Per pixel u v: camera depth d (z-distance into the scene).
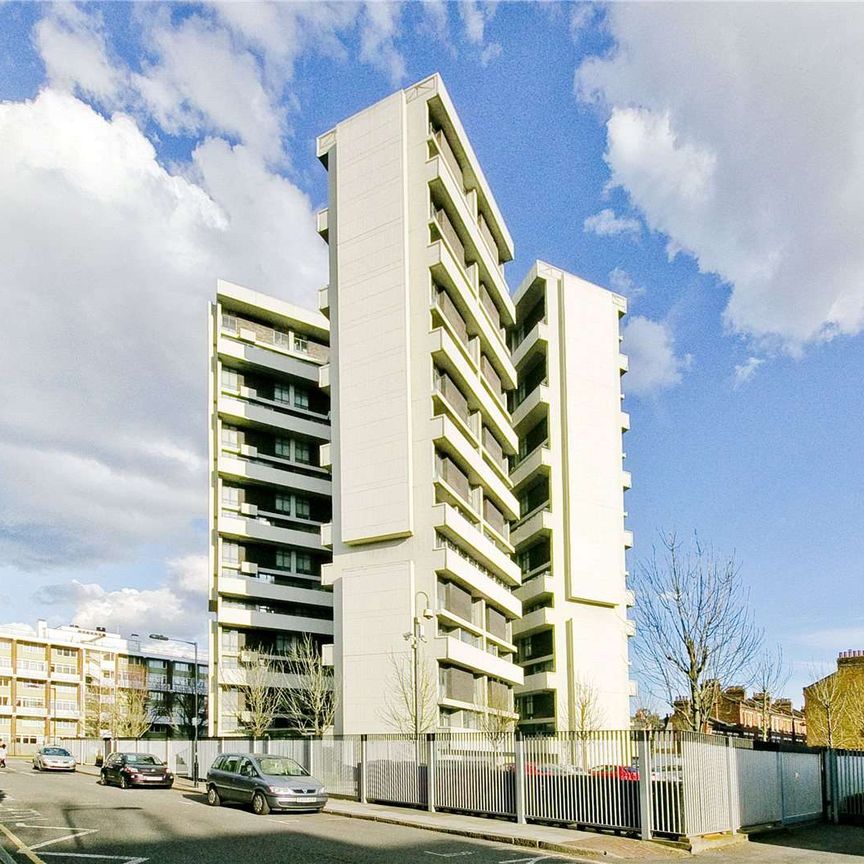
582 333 72.88
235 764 25.27
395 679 50.38
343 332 57.59
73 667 111.31
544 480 70.56
